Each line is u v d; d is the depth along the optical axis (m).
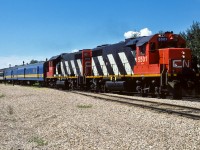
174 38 22.42
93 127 10.95
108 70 28.72
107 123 11.69
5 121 13.39
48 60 46.56
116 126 11.01
